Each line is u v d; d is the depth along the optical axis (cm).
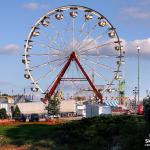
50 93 13600
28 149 8006
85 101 16125
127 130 7062
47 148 7950
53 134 8631
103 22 13625
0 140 8556
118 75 13762
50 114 15812
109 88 13762
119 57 13750
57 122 11019
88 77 13662
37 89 13475
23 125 10319
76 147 7781
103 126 7950
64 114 16150
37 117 13800
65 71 13650
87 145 7719
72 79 13738
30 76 13375
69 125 8556
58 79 13600
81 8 13625
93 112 11850
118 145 6994
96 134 7906
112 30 13712
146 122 6681
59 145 8044
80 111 16188
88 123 8375
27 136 8931
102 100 13700
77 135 8150
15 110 16262
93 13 13625
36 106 16050
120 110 15488
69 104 16175
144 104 6794
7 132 9544
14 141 8556
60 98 16112
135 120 7694
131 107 18475
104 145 7475
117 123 7981
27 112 15950
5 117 18362
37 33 13550
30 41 13525
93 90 13700
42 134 8988
